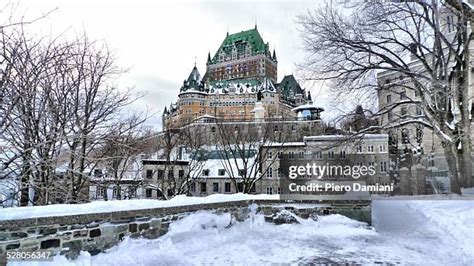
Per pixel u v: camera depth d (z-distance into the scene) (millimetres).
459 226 8430
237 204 8570
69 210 5023
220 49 133125
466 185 15422
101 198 11125
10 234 4285
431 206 12617
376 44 16453
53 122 8469
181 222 6914
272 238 7660
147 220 6172
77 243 5020
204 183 36688
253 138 34125
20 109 7590
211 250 6504
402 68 16281
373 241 7418
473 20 12625
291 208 9375
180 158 30172
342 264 5648
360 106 17125
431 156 32125
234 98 93312
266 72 125500
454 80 15961
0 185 7684
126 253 5609
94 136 9078
